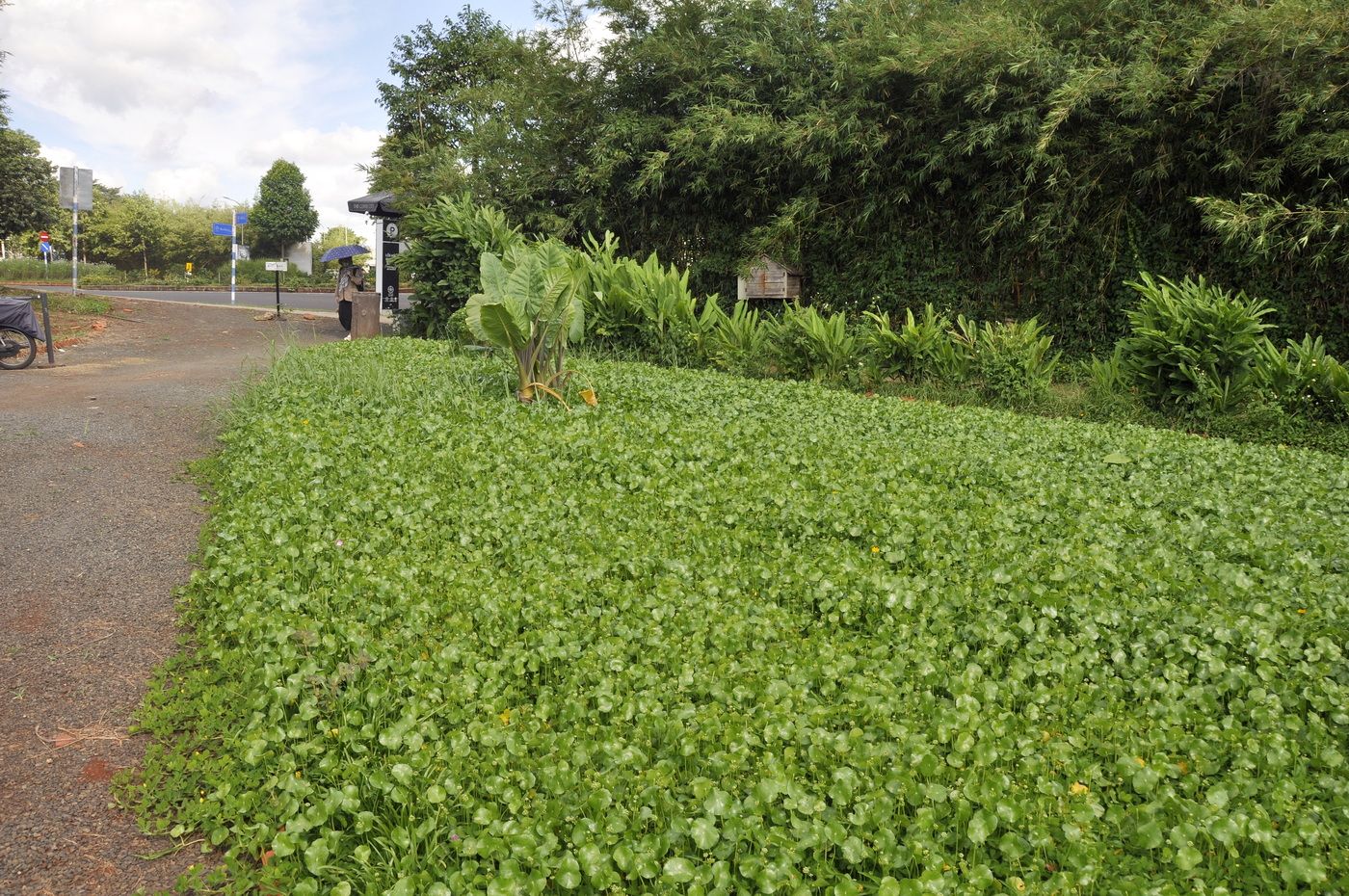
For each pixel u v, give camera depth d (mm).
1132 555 4617
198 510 5793
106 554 4996
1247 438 8734
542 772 2752
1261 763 2842
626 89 16500
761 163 14609
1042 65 11477
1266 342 9305
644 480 5859
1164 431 8391
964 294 13367
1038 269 12766
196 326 18891
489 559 4617
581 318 8828
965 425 8180
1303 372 8742
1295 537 5000
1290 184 10906
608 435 7051
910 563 4562
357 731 3023
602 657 3492
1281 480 6438
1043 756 2859
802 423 7949
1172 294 10578
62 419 8023
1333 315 10789
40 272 39125
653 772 2766
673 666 3449
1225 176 11180
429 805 2701
